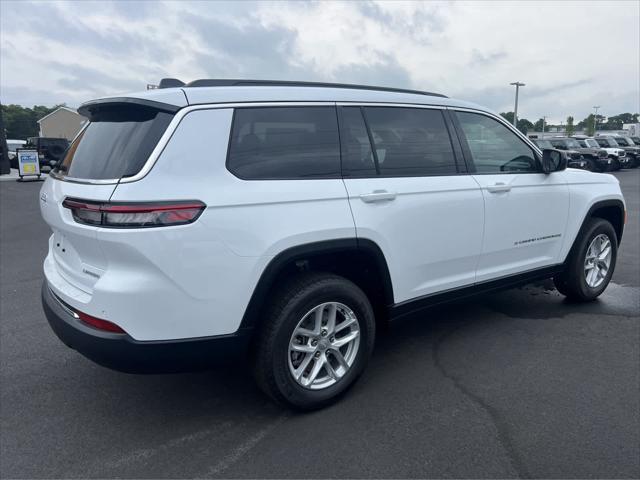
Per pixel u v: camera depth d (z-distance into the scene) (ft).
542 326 14.58
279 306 9.53
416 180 11.48
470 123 13.14
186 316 8.61
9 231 31.68
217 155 8.90
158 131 8.54
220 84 9.91
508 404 10.40
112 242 8.11
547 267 14.88
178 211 8.26
